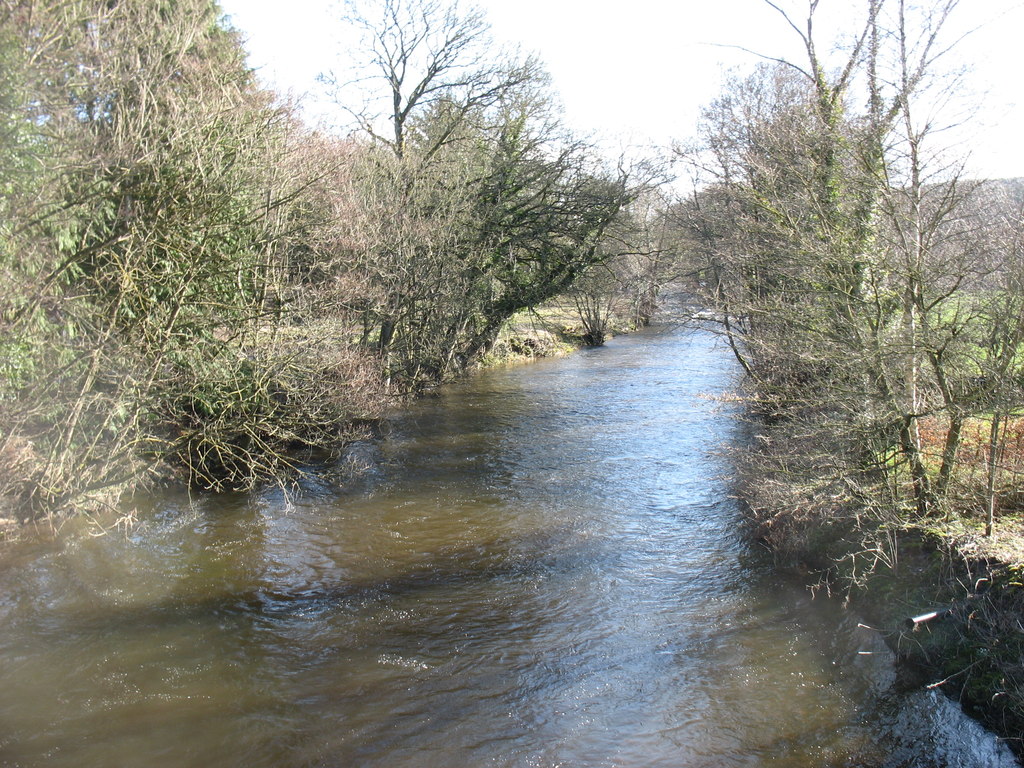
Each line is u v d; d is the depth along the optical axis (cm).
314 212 1580
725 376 2797
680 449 1747
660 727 694
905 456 915
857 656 800
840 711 714
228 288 1342
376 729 687
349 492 1431
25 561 1015
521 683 767
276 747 657
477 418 2141
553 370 3120
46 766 624
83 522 1152
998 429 864
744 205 1623
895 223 883
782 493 965
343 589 995
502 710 720
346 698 737
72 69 1028
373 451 1755
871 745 662
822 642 840
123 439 1142
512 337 3612
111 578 998
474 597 972
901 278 887
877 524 943
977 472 893
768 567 1055
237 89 1366
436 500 1386
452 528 1236
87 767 623
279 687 753
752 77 1852
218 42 1389
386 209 1994
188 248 1164
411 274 2112
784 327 1184
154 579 1005
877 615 844
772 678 775
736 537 1174
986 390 793
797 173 1062
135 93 1106
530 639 861
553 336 3972
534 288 2764
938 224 854
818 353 949
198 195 1145
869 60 1018
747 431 1861
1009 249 786
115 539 1129
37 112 911
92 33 1053
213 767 629
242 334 1353
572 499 1390
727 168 1783
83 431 1096
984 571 769
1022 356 812
